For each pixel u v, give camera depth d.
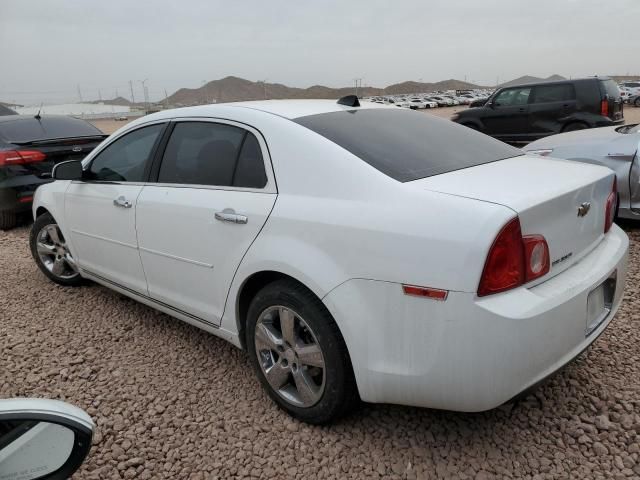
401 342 2.11
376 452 2.40
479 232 1.94
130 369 3.22
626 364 2.98
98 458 2.47
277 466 2.35
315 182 2.44
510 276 1.97
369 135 2.66
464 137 3.04
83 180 3.87
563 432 2.46
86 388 3.04
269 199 2.57
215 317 2.95
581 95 10.94
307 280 2.32
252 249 2.58
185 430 2.63
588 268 2.34
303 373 2.52
